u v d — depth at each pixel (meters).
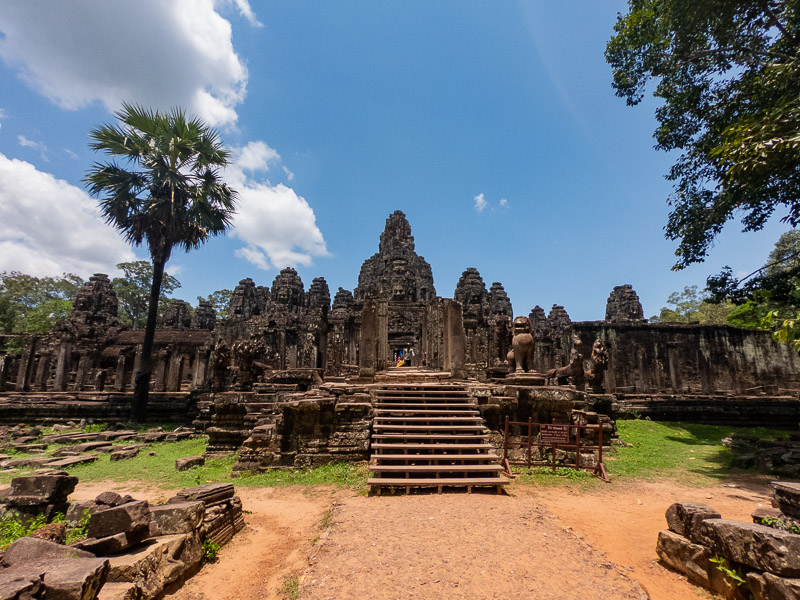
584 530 7.03
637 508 8.34
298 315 35.75
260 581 5.27
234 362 21.73
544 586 4.68
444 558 5.35
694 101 14.71
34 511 6.60
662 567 5.66
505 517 6.94
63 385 26.39
